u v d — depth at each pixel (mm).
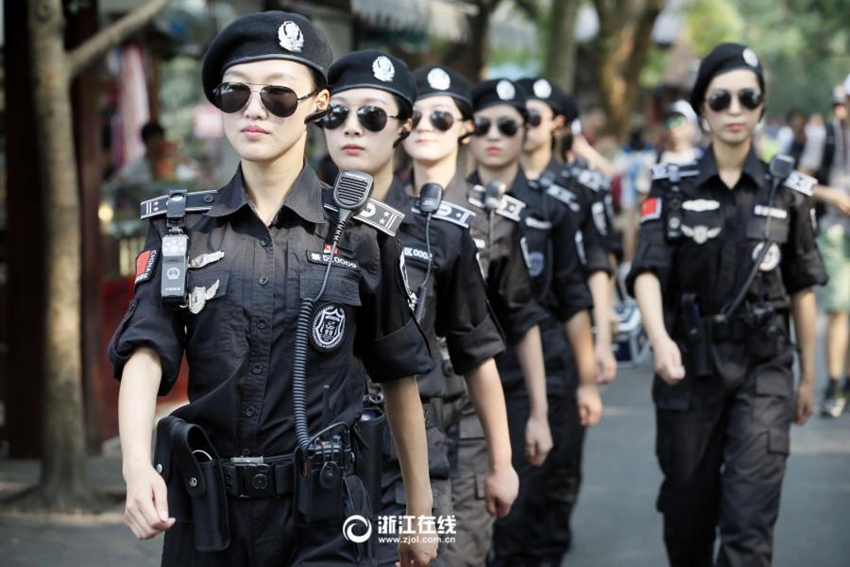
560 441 9438
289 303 4672
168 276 4594
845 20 67812
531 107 10227
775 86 78938
